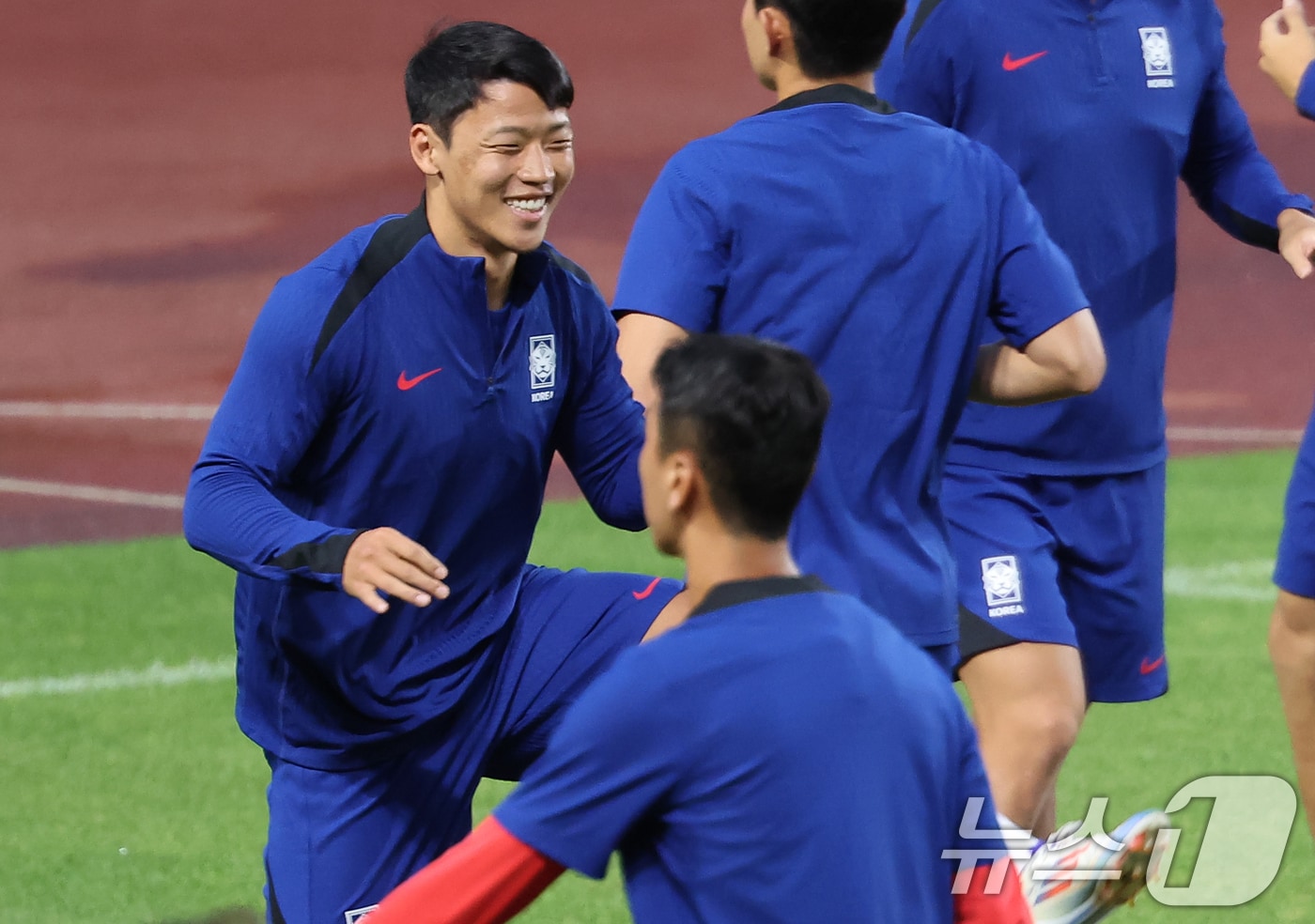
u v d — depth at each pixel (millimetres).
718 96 66188
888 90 17797
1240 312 47938
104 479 36375
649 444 9906
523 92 12750
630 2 75812
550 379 13812
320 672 13664
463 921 9539
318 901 13969
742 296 14219
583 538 31750
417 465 13414
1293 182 56438
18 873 19297
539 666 14453
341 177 58875
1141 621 18391
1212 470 36344
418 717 13844
